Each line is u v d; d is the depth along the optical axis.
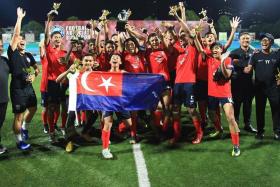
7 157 6.09
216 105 6.82
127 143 6.84
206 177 5.15
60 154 6.23
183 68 6.59
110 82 6.27
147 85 6.37
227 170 5.41
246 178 5.11
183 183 4.96
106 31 7.93
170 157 6.01
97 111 6.82
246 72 6.95
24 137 7.12
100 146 6.66
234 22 7.09
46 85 7.30
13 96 6.26
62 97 7.20
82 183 5.00
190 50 6.52
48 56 7.02
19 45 6.35
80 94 6.22
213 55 6.20
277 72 6.79
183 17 6.74
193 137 7.18
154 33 7.05
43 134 7.61
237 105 7.44
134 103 6.34
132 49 7.04
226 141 6.88
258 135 7.00
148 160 5.88
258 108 6.89
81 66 6.46
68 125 6.31
